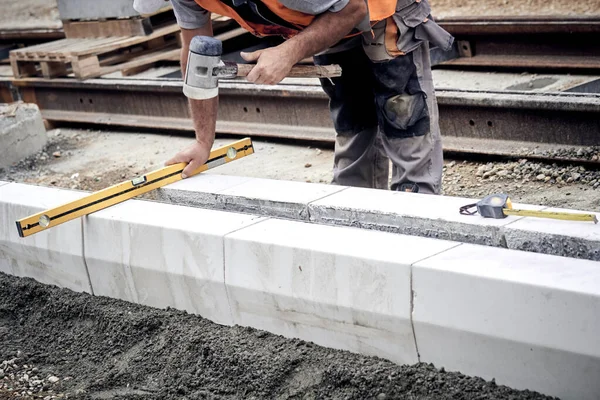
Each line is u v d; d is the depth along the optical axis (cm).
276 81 352
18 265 436
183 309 372
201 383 330
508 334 276
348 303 314
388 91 409
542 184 482
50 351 376
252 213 382
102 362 361
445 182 511
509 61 661
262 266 336
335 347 328
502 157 524
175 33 809
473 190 492
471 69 682
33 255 423
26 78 799
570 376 267
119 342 368
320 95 593
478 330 283
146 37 773
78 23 821
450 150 537
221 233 347
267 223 353
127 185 402
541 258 286
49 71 774
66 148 714
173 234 362
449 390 288
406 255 302
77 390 341
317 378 314
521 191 478
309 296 325
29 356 373
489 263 286
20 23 1103
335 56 422
